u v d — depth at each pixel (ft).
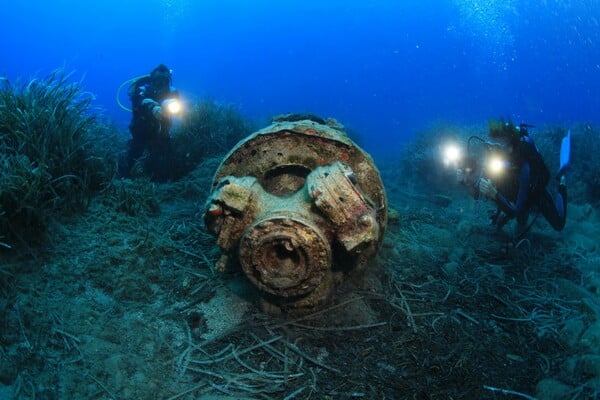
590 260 14.74
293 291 9.19
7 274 9.55
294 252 9.21
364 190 11.00
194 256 12.73
